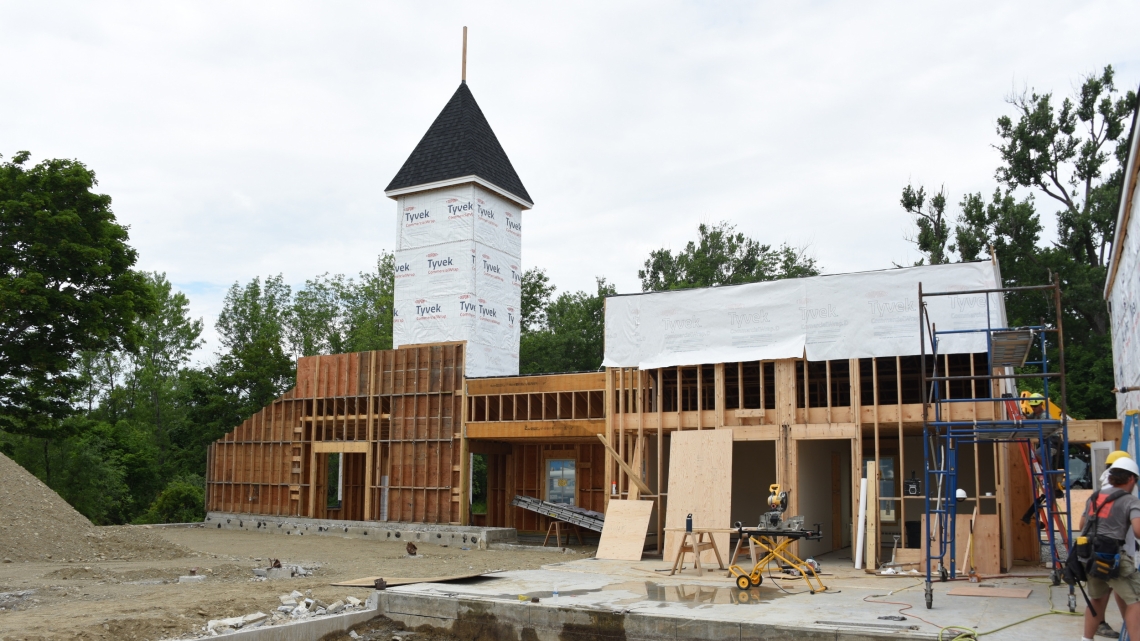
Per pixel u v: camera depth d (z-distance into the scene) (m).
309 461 26.80
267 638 10.21
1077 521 16.66
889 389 20.19
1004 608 10.55
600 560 16.98
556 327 47.16
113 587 13.39
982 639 8.73
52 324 27.94
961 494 14.70
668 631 10.20
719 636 9.87
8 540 17.03
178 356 56.03
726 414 17.58
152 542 18.55
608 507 18.08
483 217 26.92
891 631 9.16
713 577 14.14
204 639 9.56
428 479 24.06
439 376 24.44
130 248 30.59
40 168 28.59
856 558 15.22
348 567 16.67
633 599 11.62
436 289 26.53
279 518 26.03
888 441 20.52
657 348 18.62
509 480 26.27
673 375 19.86
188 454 41.31
